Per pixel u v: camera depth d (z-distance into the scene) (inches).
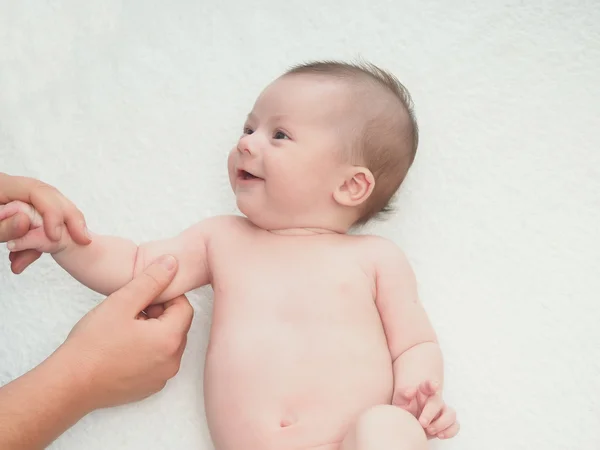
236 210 46.7
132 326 37.4
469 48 50.1
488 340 43.3
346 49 50.5
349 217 42.1
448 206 46.4
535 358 42.9
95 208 46.9
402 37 50.6
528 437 41.1
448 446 40.8
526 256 45.2
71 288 44.7
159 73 50.4
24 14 51.6
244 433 35.9
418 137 46.8
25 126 49.0
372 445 31.9
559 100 48.8
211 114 49.4
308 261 39.5
